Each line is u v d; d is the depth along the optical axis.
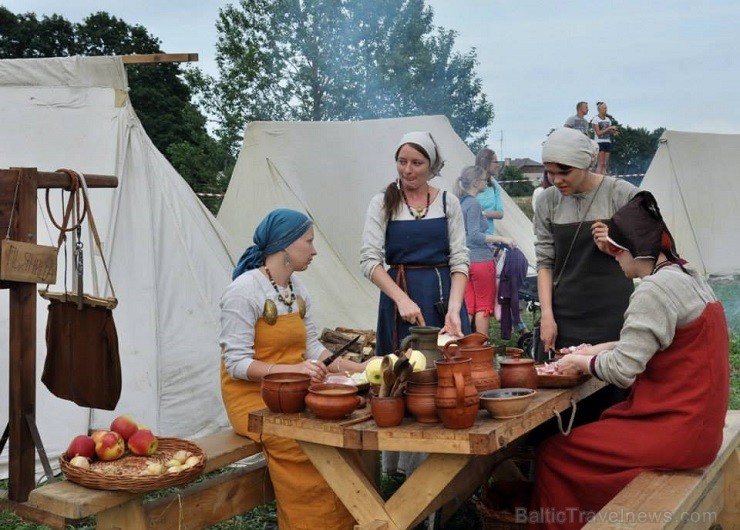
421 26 21.08
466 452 2.39
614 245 2.99
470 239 6.80
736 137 13.66
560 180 3.54
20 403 3.22
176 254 5.49
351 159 8.77
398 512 2.67
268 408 2.84
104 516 2.83
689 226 13.27
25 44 35.00
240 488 3.19
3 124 5.41
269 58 19.97
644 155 35.97
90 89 5.55
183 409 5.16
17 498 3.20
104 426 4.84
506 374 2.93
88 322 3.27
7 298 4.89
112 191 5.28
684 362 2.87
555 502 3.02
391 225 3.71
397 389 2.54
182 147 20.52
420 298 3.67
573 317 3.68
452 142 9.91
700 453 2.87
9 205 3.21
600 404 3.66
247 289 3.15
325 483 3.05
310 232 3.24
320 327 7.70
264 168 8.29
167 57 5.63
